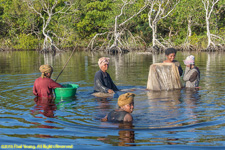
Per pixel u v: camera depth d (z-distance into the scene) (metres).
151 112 6.28
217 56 27.69
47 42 45.88
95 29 53.47
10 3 53.75
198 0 40.94
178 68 9.70
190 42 42.75
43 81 8.22
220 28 43.06
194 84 9.48
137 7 44.78
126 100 5.62
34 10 50.25
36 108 6.81
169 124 5.39
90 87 9.81
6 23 55.19
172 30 50.28
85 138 4.72
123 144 4.47
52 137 4.79
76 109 6.70
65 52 44.72
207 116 5.90
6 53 42.28
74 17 51.09
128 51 44.91
